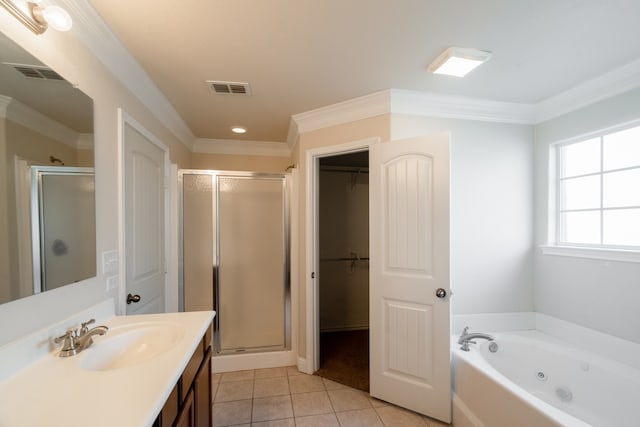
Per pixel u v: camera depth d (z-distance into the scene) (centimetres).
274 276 261
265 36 142
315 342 241
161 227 215
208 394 143
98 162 133
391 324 196
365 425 175
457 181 226
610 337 182
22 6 89
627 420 156
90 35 125
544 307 227
